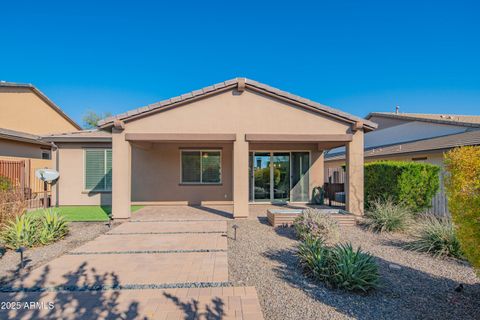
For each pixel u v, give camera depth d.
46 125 19.89
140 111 9.41
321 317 3.50
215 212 11.26
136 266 5.22
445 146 11.30
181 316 3.48
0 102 16.22
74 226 8.73
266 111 9.80
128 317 3.47
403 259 5.68
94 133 14.30
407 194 9.23
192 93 9.49
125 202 9.48
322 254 4.82
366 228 8.16
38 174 11.91
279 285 4.41
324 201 14.58
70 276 4.75
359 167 9.73
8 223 7.33
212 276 4.75
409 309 3.68
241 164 9.75
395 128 19.45
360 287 4.05
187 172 13.52
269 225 8.80
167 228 8.39
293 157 13.92
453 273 4.95
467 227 3.62
